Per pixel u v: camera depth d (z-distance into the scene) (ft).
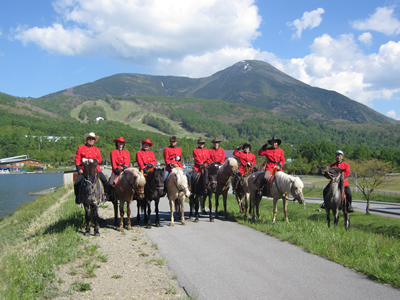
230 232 30.45
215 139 39.40
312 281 17.78
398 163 316.60
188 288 17.25
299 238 26.32
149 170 34.30
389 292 16.24
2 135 542.16
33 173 406.21
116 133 650.84
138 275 19.31
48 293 16.26
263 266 20.38
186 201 63.87
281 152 37.04
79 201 30.60
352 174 100.58
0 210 98.32
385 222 57.11
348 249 22.47
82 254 23.02
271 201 88.28
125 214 45.03
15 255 23.30
